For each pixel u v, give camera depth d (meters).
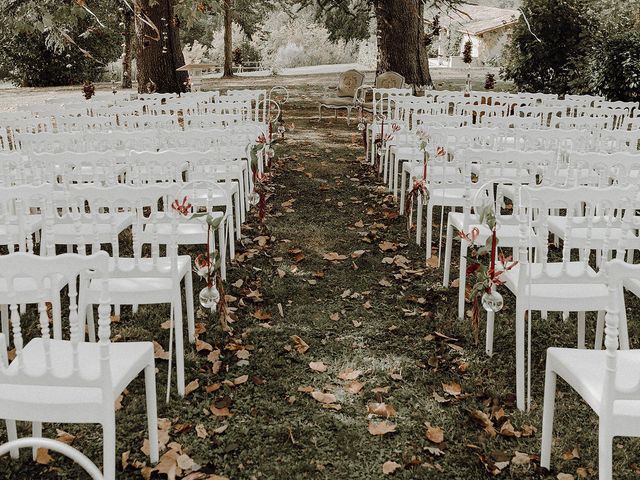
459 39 36.53
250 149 6.25
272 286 4.72
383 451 2.88
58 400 2.34
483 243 4.03
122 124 6.46
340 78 13.19
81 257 2.16
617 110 7.20
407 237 5.81
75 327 2.25
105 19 22.38
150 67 14.73
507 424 3.03
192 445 2.91
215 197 4.90
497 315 4.21
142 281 3.33
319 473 2.73
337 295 4.59
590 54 14.22
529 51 15.80
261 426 3.05
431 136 5.15
